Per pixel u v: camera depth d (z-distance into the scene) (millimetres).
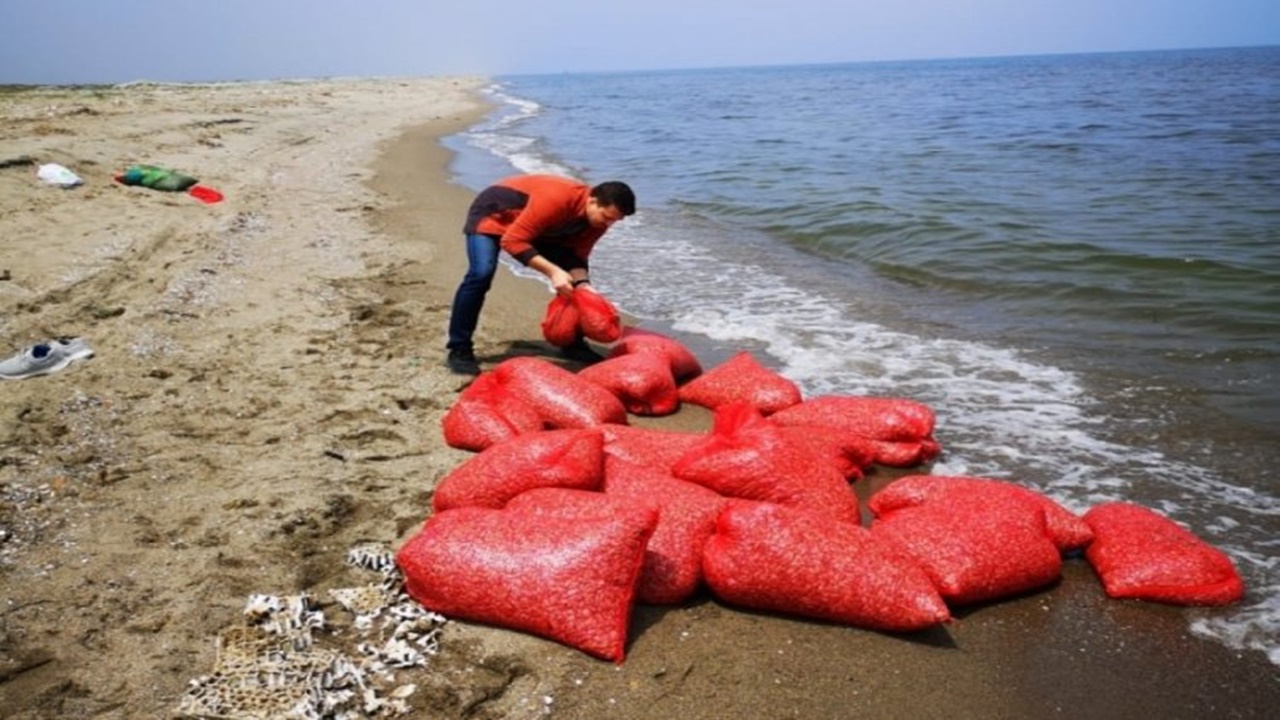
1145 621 3699
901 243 10344
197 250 8953
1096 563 4031
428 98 51375
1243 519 4395
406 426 5355
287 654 3260
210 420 5293
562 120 35531
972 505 4074
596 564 3398
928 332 7312
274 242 9805
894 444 5086
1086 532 4113
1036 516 4047
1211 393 5820
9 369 5656
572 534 3480
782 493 4168
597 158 20234
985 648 3541
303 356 6418
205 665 3205
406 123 29891
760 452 4234
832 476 4336
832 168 17250
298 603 3514
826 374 6461
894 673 3365
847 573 3557
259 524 4152
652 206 13773
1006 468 5000
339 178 14828
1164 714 3172
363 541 4074
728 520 3721
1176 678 3352
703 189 15156
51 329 6523
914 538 3908
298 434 5160
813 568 3557
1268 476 4777
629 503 3578
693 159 19656
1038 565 3865
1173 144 19781
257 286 8070
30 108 20578
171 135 16922
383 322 7297
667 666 3359
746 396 5680
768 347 7082
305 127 23156
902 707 3189
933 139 22812
